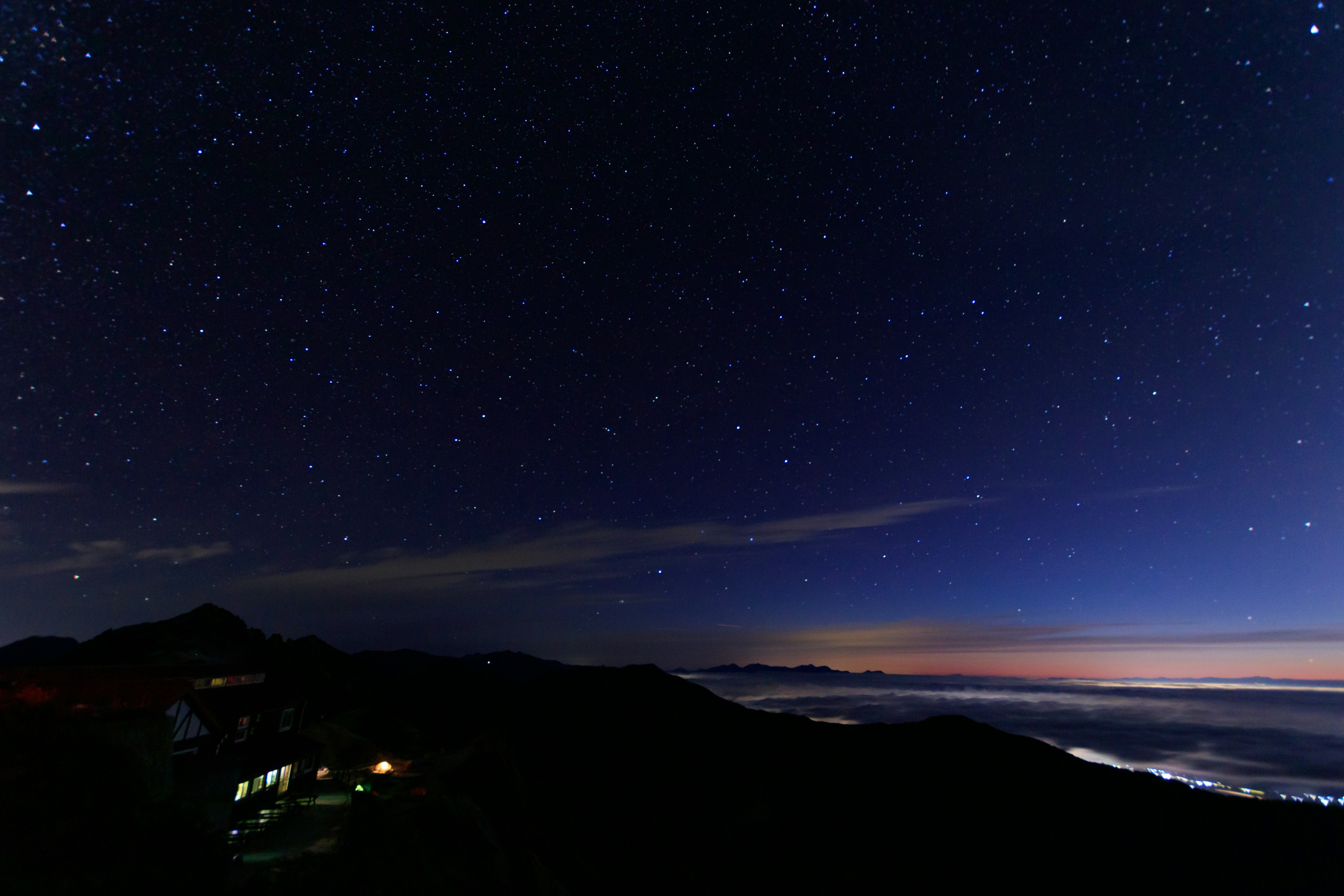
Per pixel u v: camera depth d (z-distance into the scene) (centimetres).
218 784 1677
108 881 984
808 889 3250
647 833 3431
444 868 1647
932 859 3719
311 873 1347
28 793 1032
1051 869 3691
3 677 1742
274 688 2466
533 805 2948
